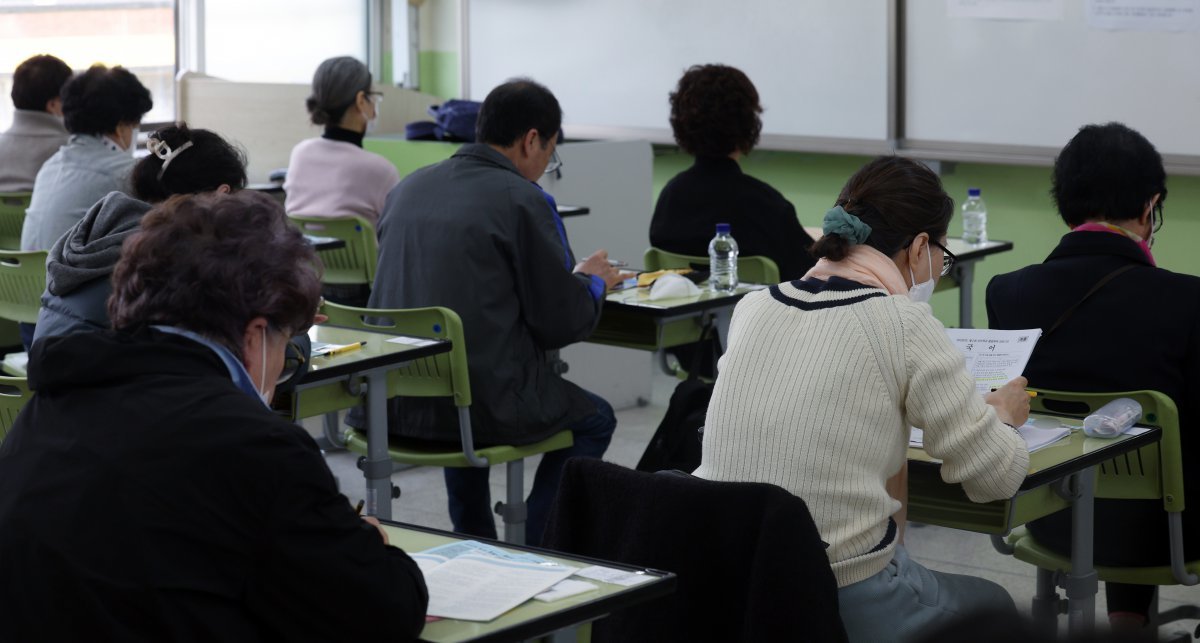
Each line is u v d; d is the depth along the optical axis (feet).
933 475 7.88
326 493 4.75
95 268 8.82
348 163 15.88
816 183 21.39
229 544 4.61
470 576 5.54
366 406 10.14
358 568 4.71
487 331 11.02
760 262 13.34
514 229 11.12
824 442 6.72
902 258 7.40
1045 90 18.51
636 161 18.26
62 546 4.59
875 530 6.79
